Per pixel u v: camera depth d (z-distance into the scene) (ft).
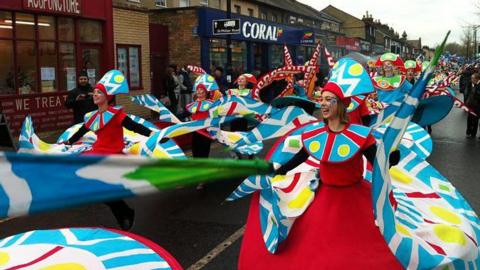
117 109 18.45
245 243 11.91
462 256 10.46
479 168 29.04
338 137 11.19
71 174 4.39
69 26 45.80
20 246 7.64
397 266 10.07
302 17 110.11
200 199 22.56
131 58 53.98
